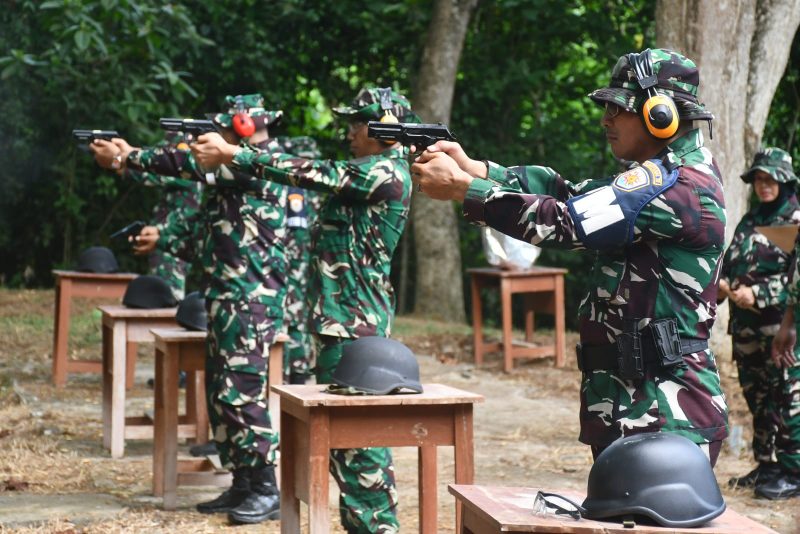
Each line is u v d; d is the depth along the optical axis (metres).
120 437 8.07
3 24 16.77
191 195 10.27
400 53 19.94
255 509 6.29
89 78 16.45
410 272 19.64
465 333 15.19
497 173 4.00
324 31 19.75
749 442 8.77
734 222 10.61
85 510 6.50
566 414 10.15
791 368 6.99
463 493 3.25
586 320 3.73
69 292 10.80
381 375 4.50
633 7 19.11
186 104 18.84
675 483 2.85
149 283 8.37
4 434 8.69
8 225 18.33
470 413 4.55
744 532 2.78
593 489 2.94
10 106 17.14
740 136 10.58
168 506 6.59
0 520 6.19
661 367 3.55
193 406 8.60
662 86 3.71
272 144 6.39
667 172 3.55
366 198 5.26
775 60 10.84
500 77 19.09
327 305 5.32
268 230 6.30
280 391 4.67
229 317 6.21
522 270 13.02
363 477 5.07
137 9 13.73
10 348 12.75
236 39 18.52
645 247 3.59
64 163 17.80
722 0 10.40
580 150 19.72
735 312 7.40
